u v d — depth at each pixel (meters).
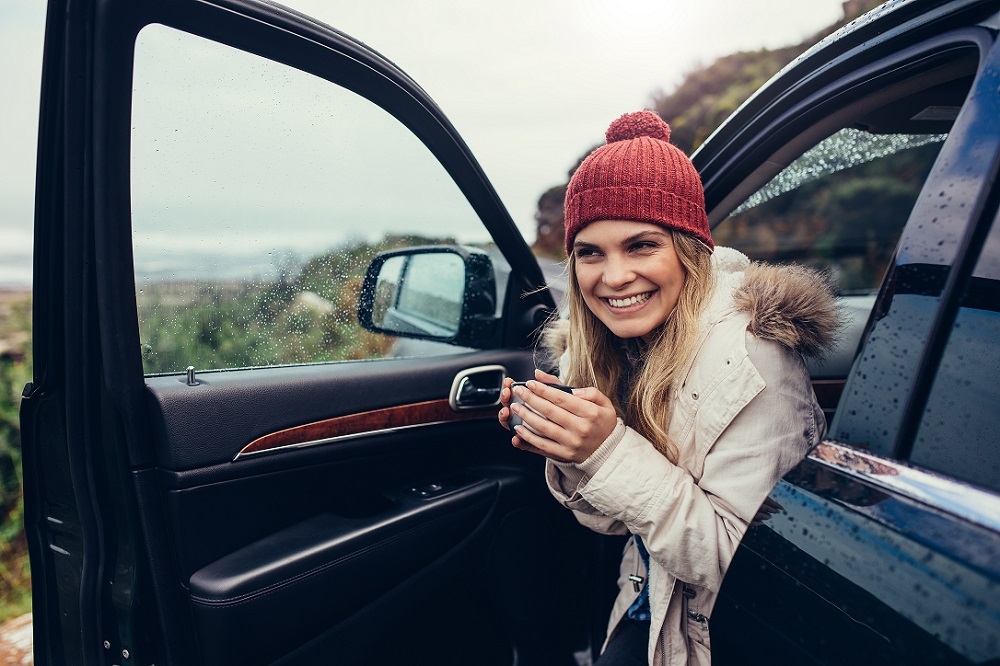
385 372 1.45
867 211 6.89
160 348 1.22
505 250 1.69
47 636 1.27
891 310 0.83
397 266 1.57
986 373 0.77
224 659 1.14
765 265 1.07
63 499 1.19
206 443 1.17
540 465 1.68
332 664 1.28
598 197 1.06
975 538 0.62
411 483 1.51
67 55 1.00
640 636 1.26
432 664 1.45
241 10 1.13
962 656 0.57
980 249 0.75
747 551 0.85
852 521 0.73
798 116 1.31
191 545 1.16
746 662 0.85
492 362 1.67
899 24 1.03
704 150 1.53
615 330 1.13
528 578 1.63
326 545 1.25
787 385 1.00
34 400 1.15
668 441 1.09
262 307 1.37
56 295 1.08
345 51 1.28
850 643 0.68
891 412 0.78
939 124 1.42
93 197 1.06
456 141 1.49
